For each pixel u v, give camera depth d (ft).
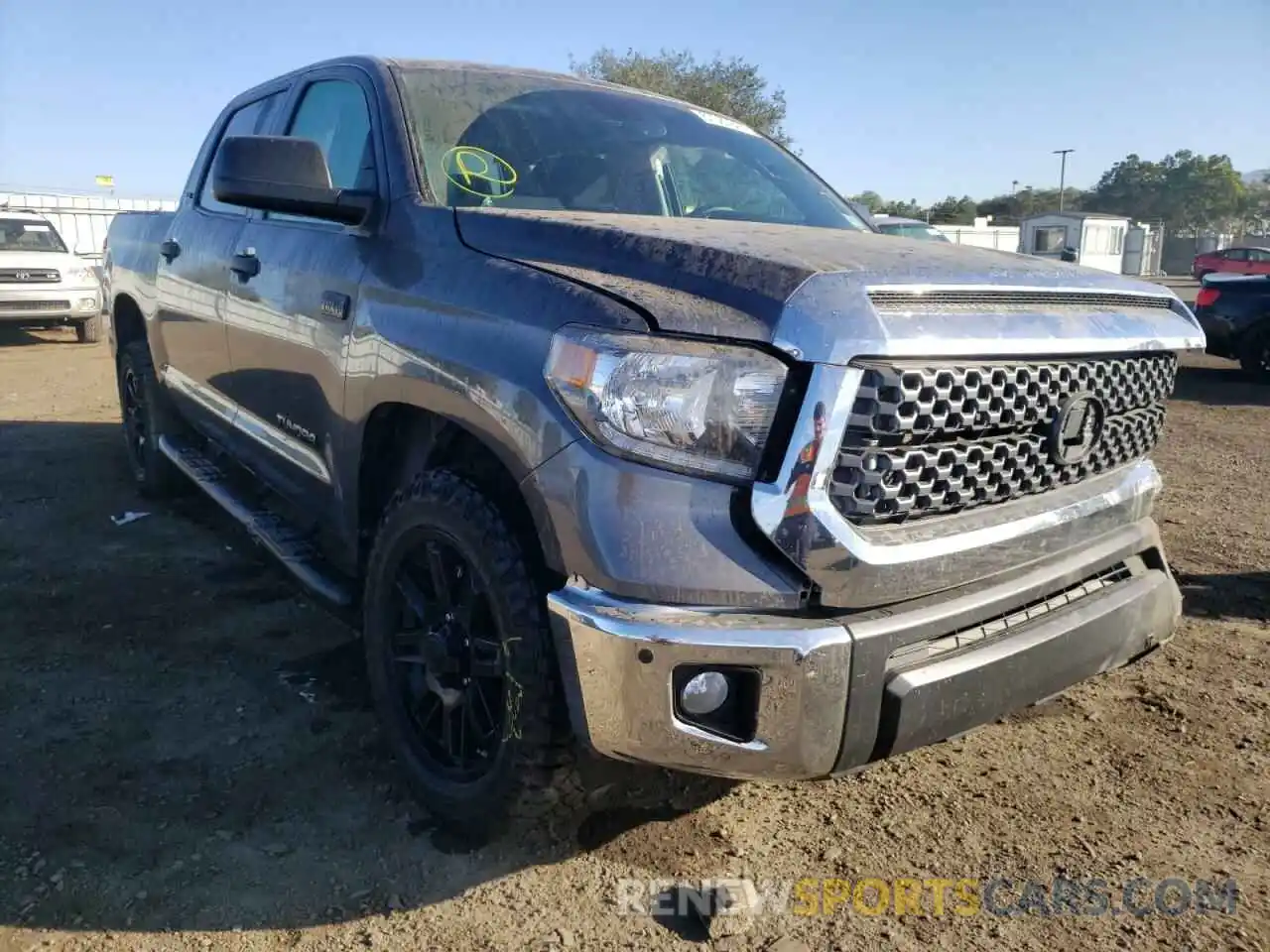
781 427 6.63
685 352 6.64
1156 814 9.18
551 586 7.51
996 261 8.29
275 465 12.09
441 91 10.95
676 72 111.34
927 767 9.99
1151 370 9.02
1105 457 8.73
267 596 14.03
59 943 7.34
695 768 6.78
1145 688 11.72
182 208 15.89
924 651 7.16
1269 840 8.80
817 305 6.65
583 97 12.08
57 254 45.93
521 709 7.48
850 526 6.79
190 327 14.53
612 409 6.69
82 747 10.00
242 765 9.73
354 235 10.16
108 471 21.02
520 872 8.22
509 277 7.93
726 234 8.18
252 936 7.47
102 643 12.42
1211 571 15.69
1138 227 156.97
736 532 6.66
